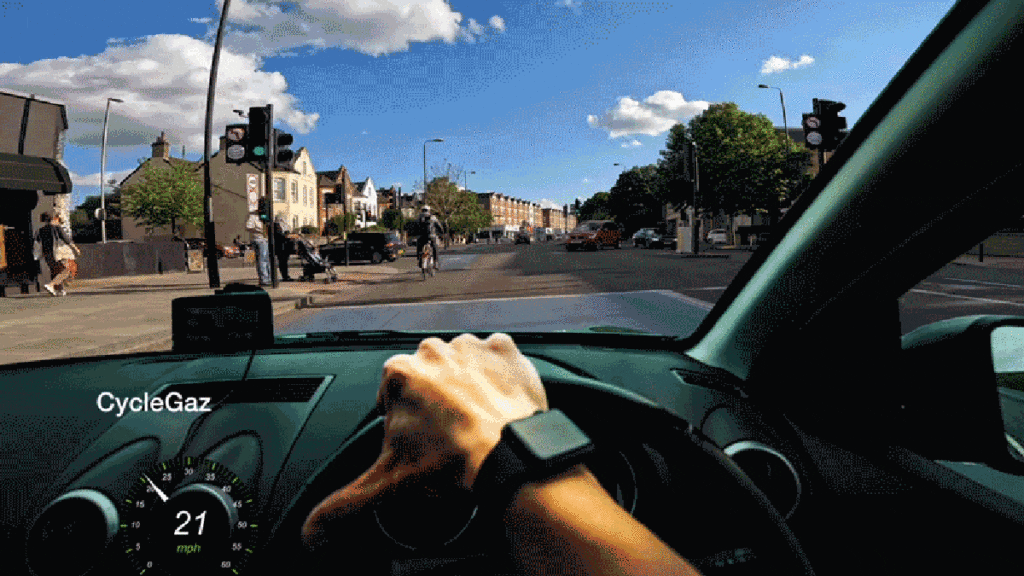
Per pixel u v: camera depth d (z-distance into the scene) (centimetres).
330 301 1253
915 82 75
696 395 106
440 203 7638
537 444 31
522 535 29
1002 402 97
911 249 82
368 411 96
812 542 97
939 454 95
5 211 1458
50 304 1180
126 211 5369
